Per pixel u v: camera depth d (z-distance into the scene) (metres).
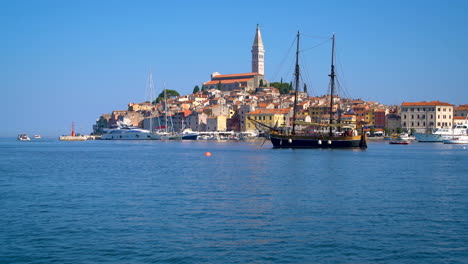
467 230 45.62
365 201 59.75
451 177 86.25
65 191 69.69
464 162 122.25
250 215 51.53
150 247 40.41
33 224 48.12
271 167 104.56
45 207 56.78
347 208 55.28
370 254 38.75
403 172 94.69
